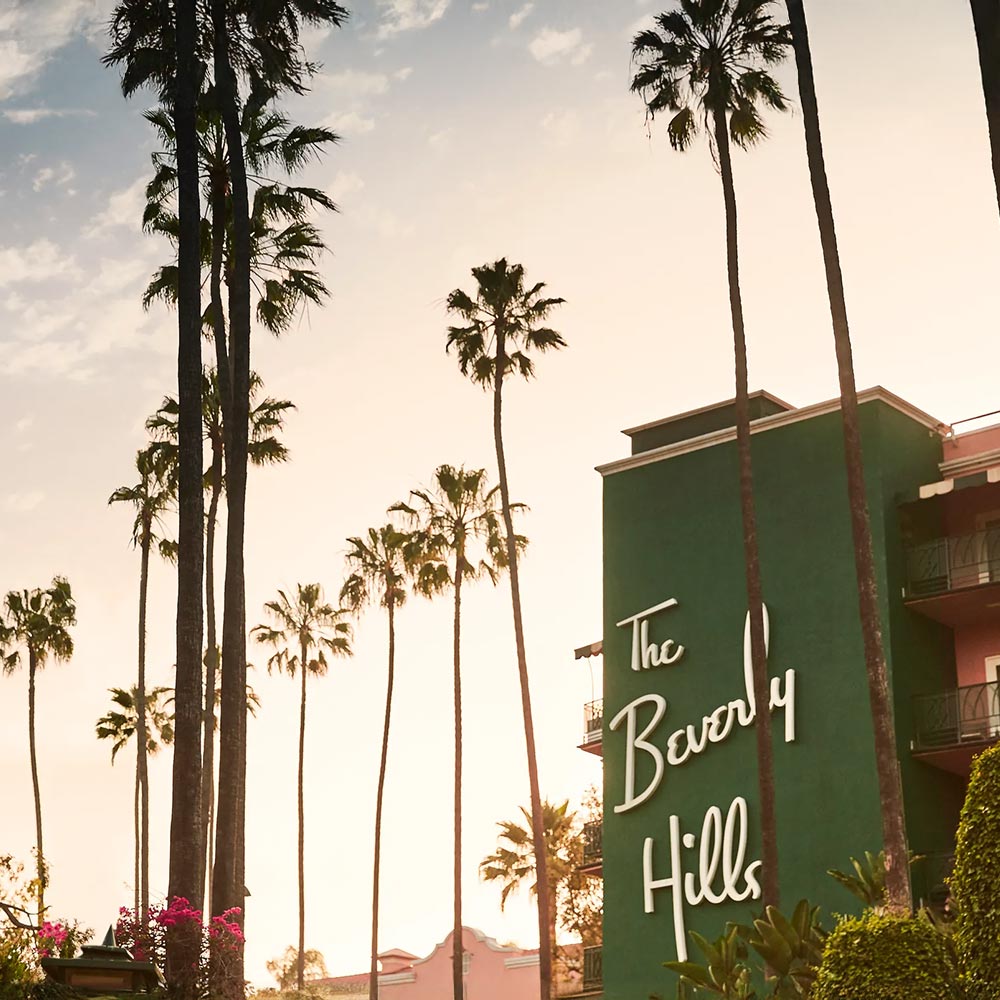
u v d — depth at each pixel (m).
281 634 65.00
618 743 34.16
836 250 24.28
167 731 65.00
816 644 31.33
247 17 27.30
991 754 11.83
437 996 56.41
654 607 34.31
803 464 32.78
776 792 30.92
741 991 18.19
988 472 30.11
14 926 14.59
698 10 30.50
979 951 11.41
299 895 61.50
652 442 36.56
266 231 31.48
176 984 16.98
